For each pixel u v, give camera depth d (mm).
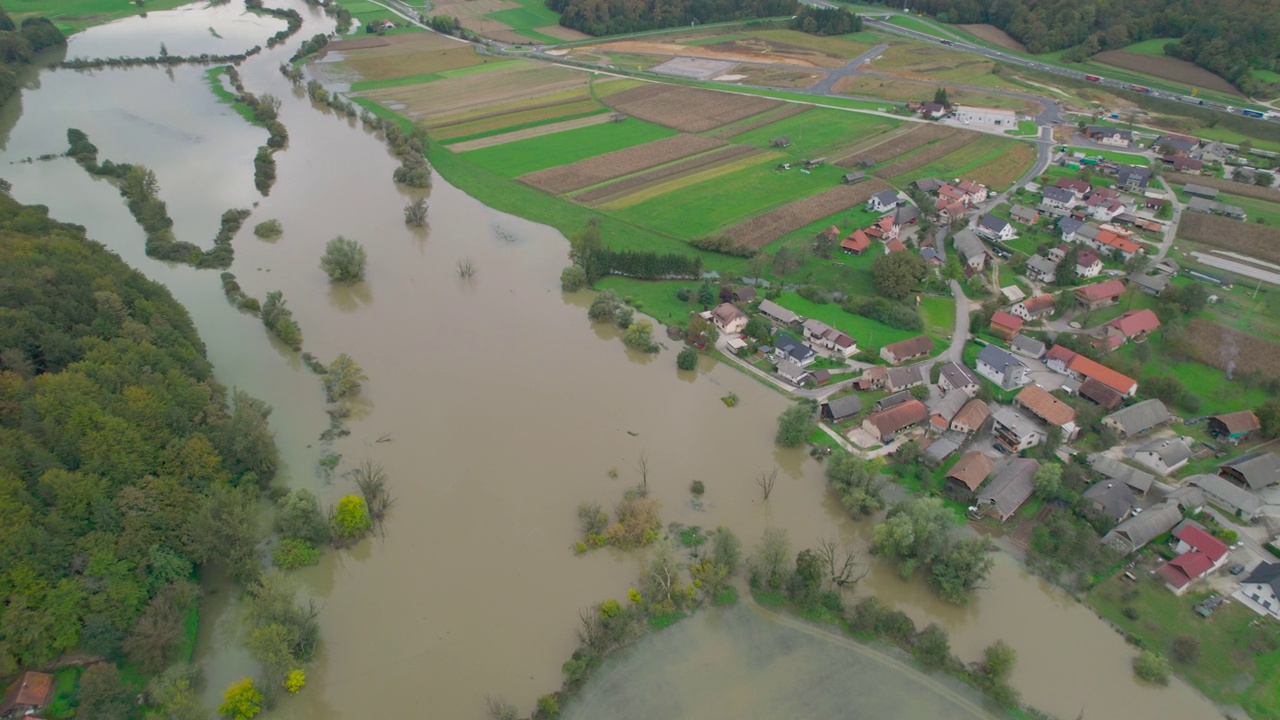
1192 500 90562
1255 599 78438
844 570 83312
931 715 69500
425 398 111625
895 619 76188
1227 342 121750
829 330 121562
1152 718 69000
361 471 96938
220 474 88375
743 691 71500
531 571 83688
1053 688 71750
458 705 70125
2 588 68312
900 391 109875
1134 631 76625
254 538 82500
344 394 110938
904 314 127688
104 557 74000
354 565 84625
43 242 119250
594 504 92188
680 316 132125
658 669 73438
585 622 75250
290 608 74062
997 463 97375
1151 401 104000
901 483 95312
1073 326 127875
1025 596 80812
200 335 125562
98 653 69938
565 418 107812
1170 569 80938
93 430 83312
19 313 95312
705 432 105375
